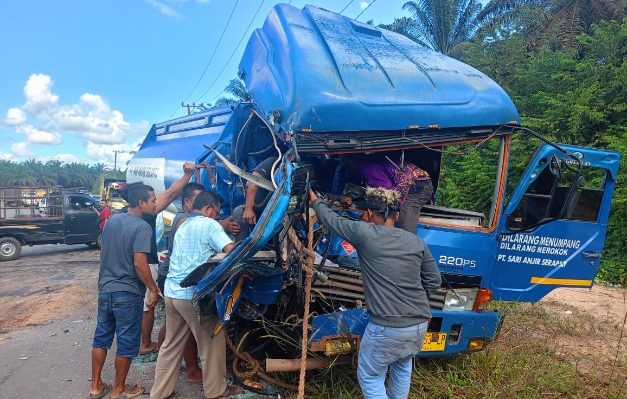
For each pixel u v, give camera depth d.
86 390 4.40
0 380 4.62
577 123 11.74
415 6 21.97
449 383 4.06
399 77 4.18
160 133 9.12
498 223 4.23
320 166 4.50
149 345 5.23
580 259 4.46
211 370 4.02
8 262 13.16
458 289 4.19
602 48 13.32
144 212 4.33
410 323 3.18
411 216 4.02
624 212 10.05
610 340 5.81
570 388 4.16
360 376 3.36
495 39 17.03
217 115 6.36
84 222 14.67
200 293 3.53
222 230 4.00
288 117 3.76
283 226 3.50
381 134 3.96
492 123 4.13
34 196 14.28
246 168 4.59
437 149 4.52
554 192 4.13
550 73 13.77
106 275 4.17
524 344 5.05
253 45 5.17
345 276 4.00
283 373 4.35
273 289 3.90
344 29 4.86
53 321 6.71
